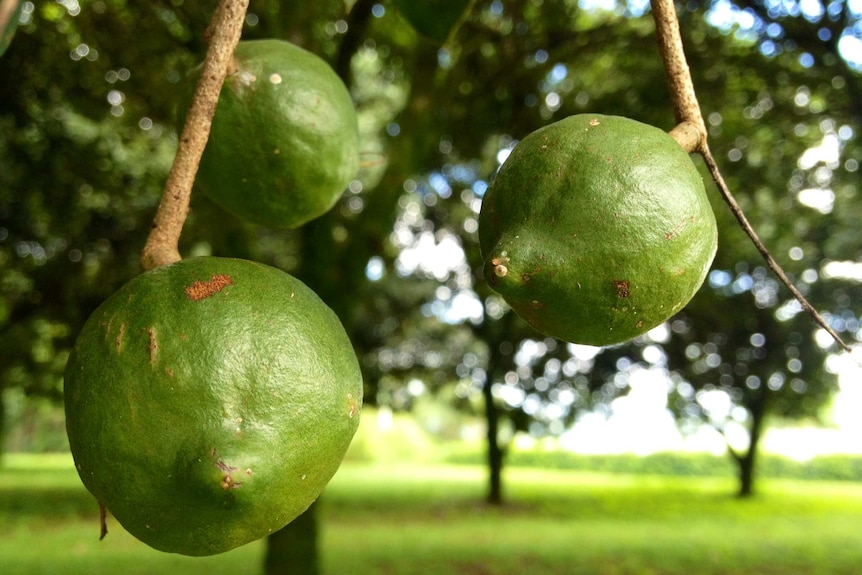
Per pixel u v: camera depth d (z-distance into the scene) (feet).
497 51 24.63
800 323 46.91
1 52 4.21
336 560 40.98
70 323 29.53
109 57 20.85
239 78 6.61
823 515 63.46
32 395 37.86
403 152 24.14
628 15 25.09
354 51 18.29
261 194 6.93
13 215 26.05
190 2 18.54
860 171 28.58
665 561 42.09
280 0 16.14
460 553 43.75
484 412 76.59
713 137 25.63
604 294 4.61
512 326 58.49
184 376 4.16
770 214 36.29
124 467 4.13
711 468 110.01
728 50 23.71
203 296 4.36
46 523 52.34
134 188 29.07
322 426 4.43
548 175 4.75
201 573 36.52
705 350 51.88
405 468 116.57
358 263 25.27
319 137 6.82
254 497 4.13
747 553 44.62
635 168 4.66
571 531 53.21
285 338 4.40
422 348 67.72
